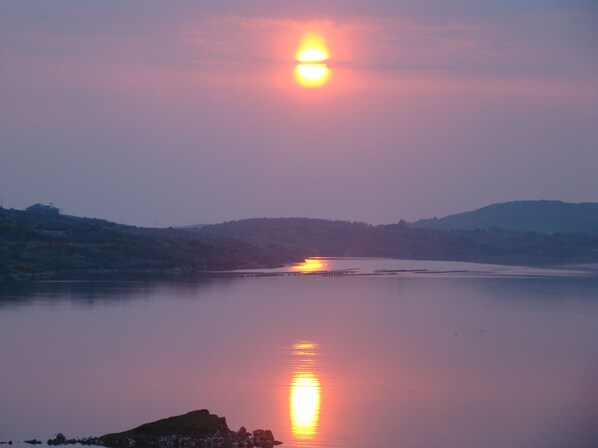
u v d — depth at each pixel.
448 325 81.50
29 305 91.06
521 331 77.56
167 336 69.81
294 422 42.66
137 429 38.91
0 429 40.34
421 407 46.22
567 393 50.03
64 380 50.91
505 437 40.72
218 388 49.50
